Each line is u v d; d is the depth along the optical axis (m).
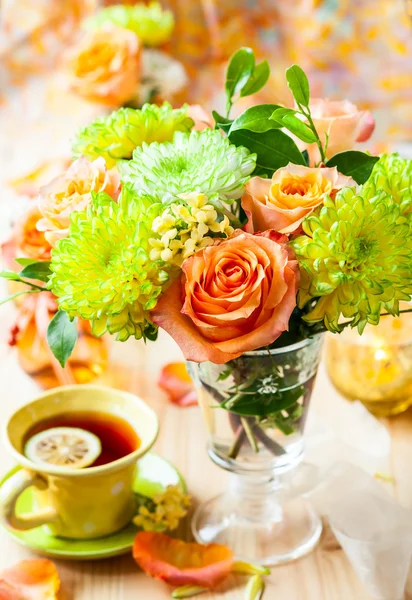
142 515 0.73
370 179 0.63
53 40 1.50
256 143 0.65
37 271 0.67
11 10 1.49
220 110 1.32
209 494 0.77
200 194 0.61
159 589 0.70
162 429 0.83
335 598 0.70
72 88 1.15
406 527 0.70
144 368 0.90
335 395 0.86
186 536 0.74
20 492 0.70
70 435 0.74
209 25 1.41
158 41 1.22
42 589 0.69
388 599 0.69
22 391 0.87
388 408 0.83
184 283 0.61
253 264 0.60
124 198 0.62
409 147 1.17
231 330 0.60
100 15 1.24
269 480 0.74
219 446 0.72
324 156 0.66
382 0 1.31
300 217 0.63
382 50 1.33
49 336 0.67
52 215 0.66
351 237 0.61
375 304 0.62
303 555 0.73
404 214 0.64
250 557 0.72
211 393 0.70
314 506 0.76
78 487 0.70
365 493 0.72
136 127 0.67
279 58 1.41
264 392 0.68
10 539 0.74
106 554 0.71
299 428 0.71
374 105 1.36
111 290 0.61
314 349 0.69
